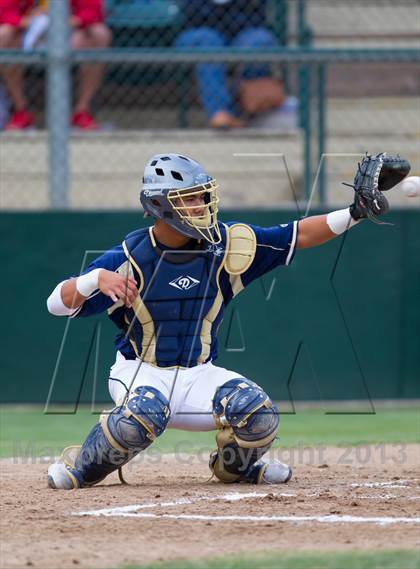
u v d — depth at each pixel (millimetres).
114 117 39188
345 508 13680
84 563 10641
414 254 29500
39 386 28781
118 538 11820
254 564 10539
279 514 13258
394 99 37844
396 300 29516
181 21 35938
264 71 36031
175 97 39219
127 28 36688
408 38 39875
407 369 29672
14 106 35531
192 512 13383
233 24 35625
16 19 35062
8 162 34250
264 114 36094
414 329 29641
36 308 28703
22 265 28672
